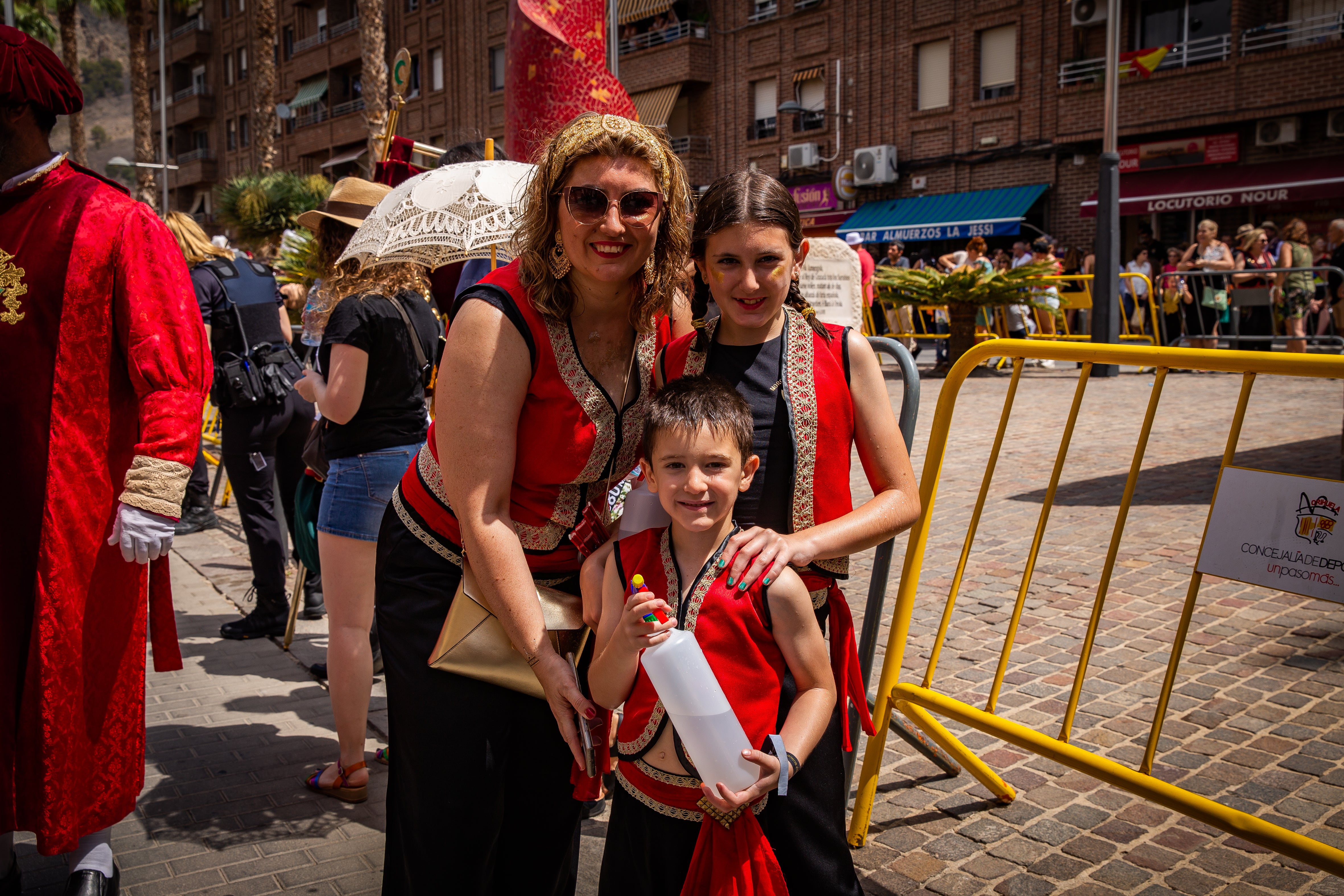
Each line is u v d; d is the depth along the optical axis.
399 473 3.34
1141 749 3.40
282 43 47.56
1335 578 2.22
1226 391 11.29
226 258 5.30
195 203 58.19
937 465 2.92
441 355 3.61
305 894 2.81
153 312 2.61
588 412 2.12
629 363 2.20
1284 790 3.12
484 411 2.03
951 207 23.73
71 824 2.54
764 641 1.97
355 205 3.61
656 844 2.07
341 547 3.29
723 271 2.07
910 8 24.30
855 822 2.92
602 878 2.23
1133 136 21.16
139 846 3.05
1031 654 4.25
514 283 2.09
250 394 4.74
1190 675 3.97
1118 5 13.04
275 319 5.23
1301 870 2.75
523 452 2.14
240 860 2.98
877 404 2.18
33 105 2.59
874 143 25.41
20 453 2.53
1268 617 4.56
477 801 2.20
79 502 2.56
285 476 5.09
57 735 2.51
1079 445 8.52
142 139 39.91
